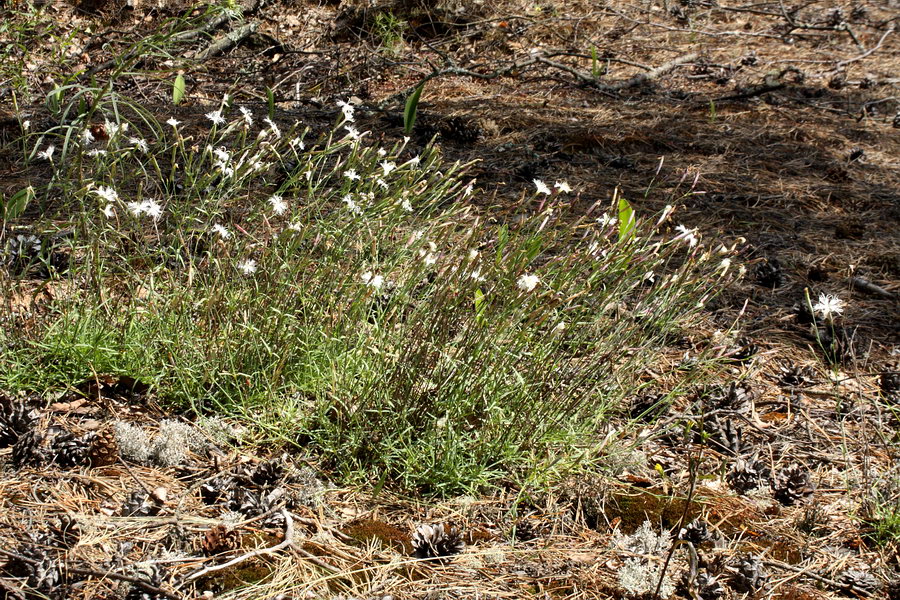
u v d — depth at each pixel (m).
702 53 9.82
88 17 8.35
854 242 5.59
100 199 3.22
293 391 3.35
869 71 9.56
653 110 7.88
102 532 2.54
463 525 2.85
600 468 3.19
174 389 3.28
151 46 3.69
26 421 2.90
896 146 7.43
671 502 3.07
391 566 2.57
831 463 3.44
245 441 3.12
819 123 7.83
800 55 10.03
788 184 6.38
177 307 3.36
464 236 3.49
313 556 2.55
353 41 9.04
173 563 2.45
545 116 7.41
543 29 9.78
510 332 3.13
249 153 3.51
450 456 2.99
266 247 3.43
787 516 3.08
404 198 3.56
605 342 3.26
